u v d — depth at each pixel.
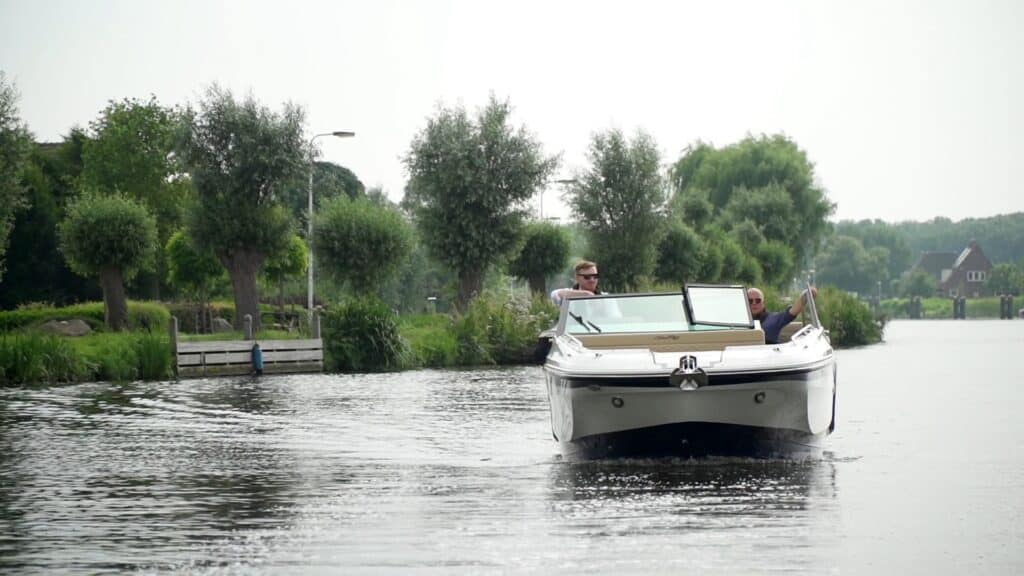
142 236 65.00
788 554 12.70
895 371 49.00
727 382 18.50
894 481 17.75
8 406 33.91
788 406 18.94
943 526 14.18
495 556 12.77
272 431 26.12
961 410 30.06
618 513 15.19
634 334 20.94
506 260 79.38
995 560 12.44
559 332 21.91
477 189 77.19
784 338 23.73
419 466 20.03
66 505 16.34
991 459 20.31
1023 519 14.66
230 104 66.94
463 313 66.94
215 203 66.62
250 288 67.31
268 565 12.52
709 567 12.13
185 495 17.12
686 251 102.19
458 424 27.34
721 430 18.92
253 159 65.56
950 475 18.36
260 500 16.61
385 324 56.97
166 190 109.50
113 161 108.88
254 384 44.50
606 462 20.03
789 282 135.50
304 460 21.00
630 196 94.44
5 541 13.88
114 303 65.38
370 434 25.28
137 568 12.47
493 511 15.48
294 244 86.81
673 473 18.80
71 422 28.81
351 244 71.12
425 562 12.54
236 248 67.00
